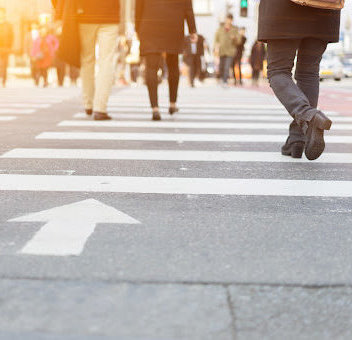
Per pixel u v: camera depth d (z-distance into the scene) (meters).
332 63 29.06
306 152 4.45
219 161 4.86
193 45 19.38
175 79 8.19
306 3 4.39
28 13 34.59
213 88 18.92
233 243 2.73
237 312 2.00
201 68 20.69
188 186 3.92
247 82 27.44
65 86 19.42
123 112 8.85
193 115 8.52
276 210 3.35
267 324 1.92
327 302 2.10
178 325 1.89
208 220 3.11
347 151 5.44
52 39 18.48
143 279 2.26
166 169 4.48
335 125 7.45
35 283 2.21
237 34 19.56
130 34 21.53
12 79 27.27
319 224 3.08
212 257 2.53
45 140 5.87
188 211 3.29
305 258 2.54
